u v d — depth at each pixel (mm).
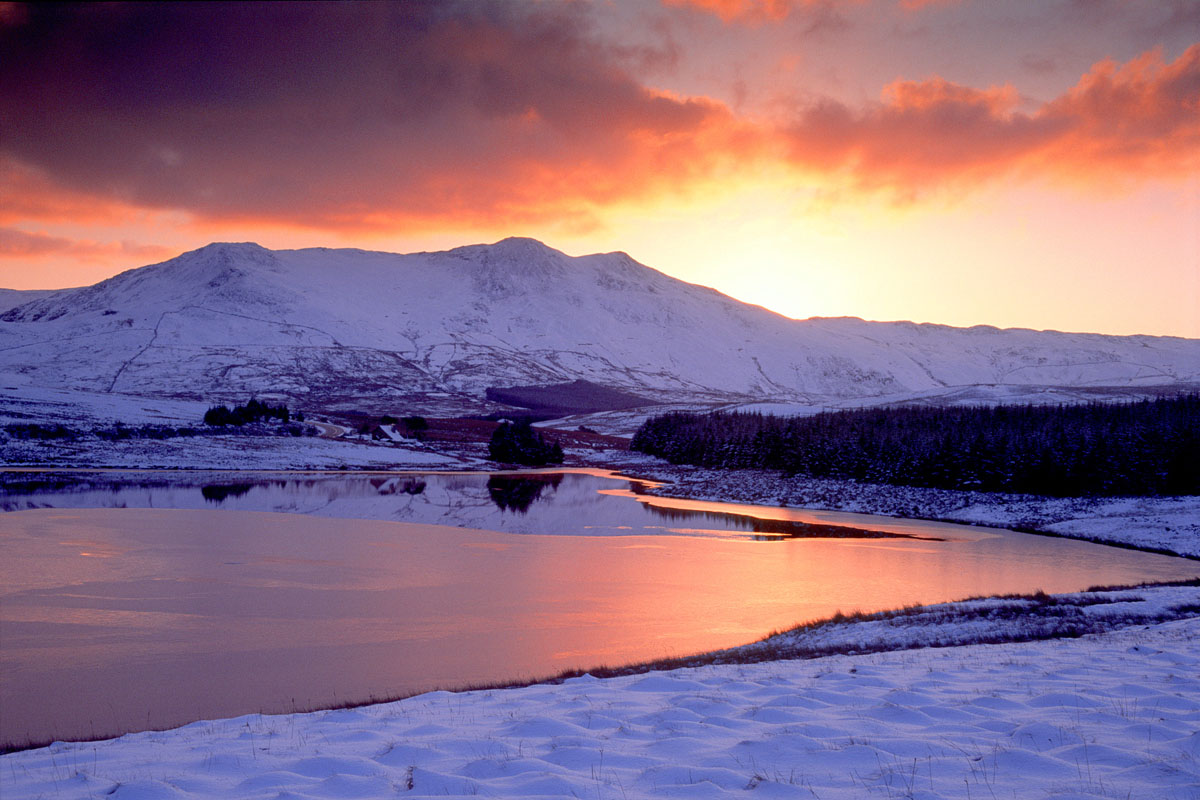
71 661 24172
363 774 8594
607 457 147750
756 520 67500
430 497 79188
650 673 16453
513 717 11641
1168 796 6910
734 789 7688
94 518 56375
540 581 37781
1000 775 7766
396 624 29031
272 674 22781
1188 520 57219
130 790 7941
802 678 14070
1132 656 15258
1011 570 43156
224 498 72750
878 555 48375
